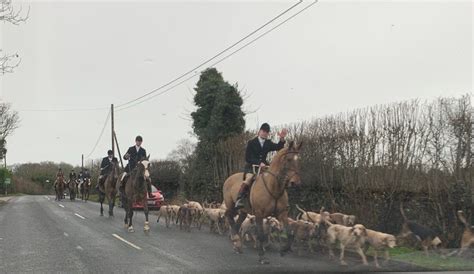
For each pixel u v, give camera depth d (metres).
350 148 14.03
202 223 18.58
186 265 10.06
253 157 11.94
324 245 11.48
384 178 13.00
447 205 11.63
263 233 10.57
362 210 13.38
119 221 20.38
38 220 20.80
